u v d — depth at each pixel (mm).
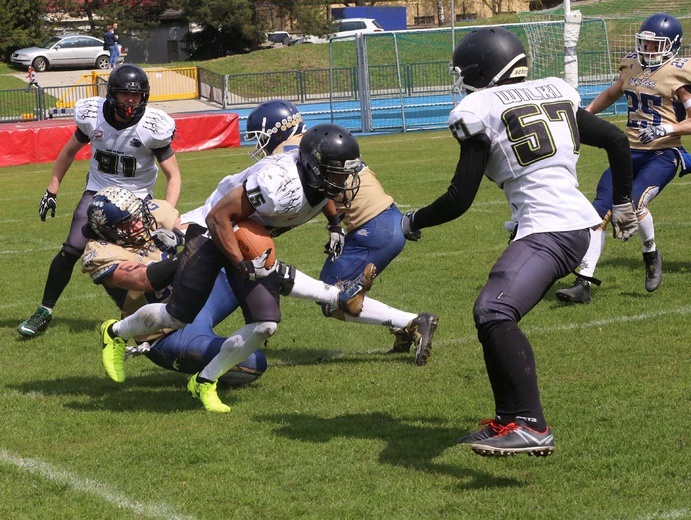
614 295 14250
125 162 13172
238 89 60000
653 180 14320
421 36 68250
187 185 29203
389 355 12031
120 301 11055
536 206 8102
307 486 7926
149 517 7422
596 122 8586
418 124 47344
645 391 9930
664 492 7520
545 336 12312
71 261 13406
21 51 73500
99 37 83375
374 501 7570
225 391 10773
